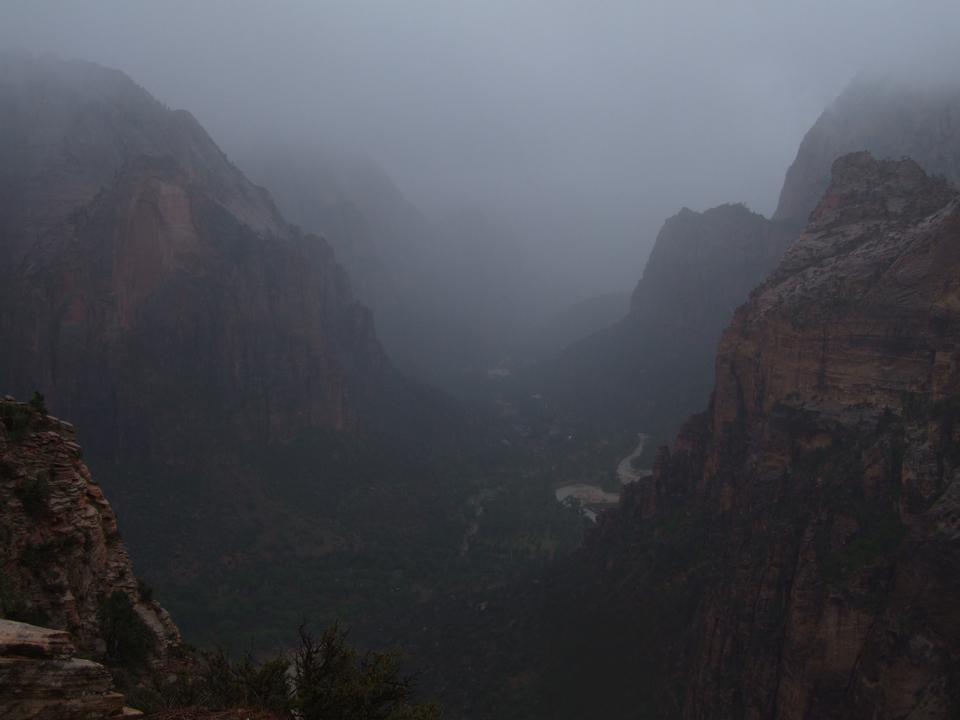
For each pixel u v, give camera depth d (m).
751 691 41.62
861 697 35.94
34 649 13.99
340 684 17.98
